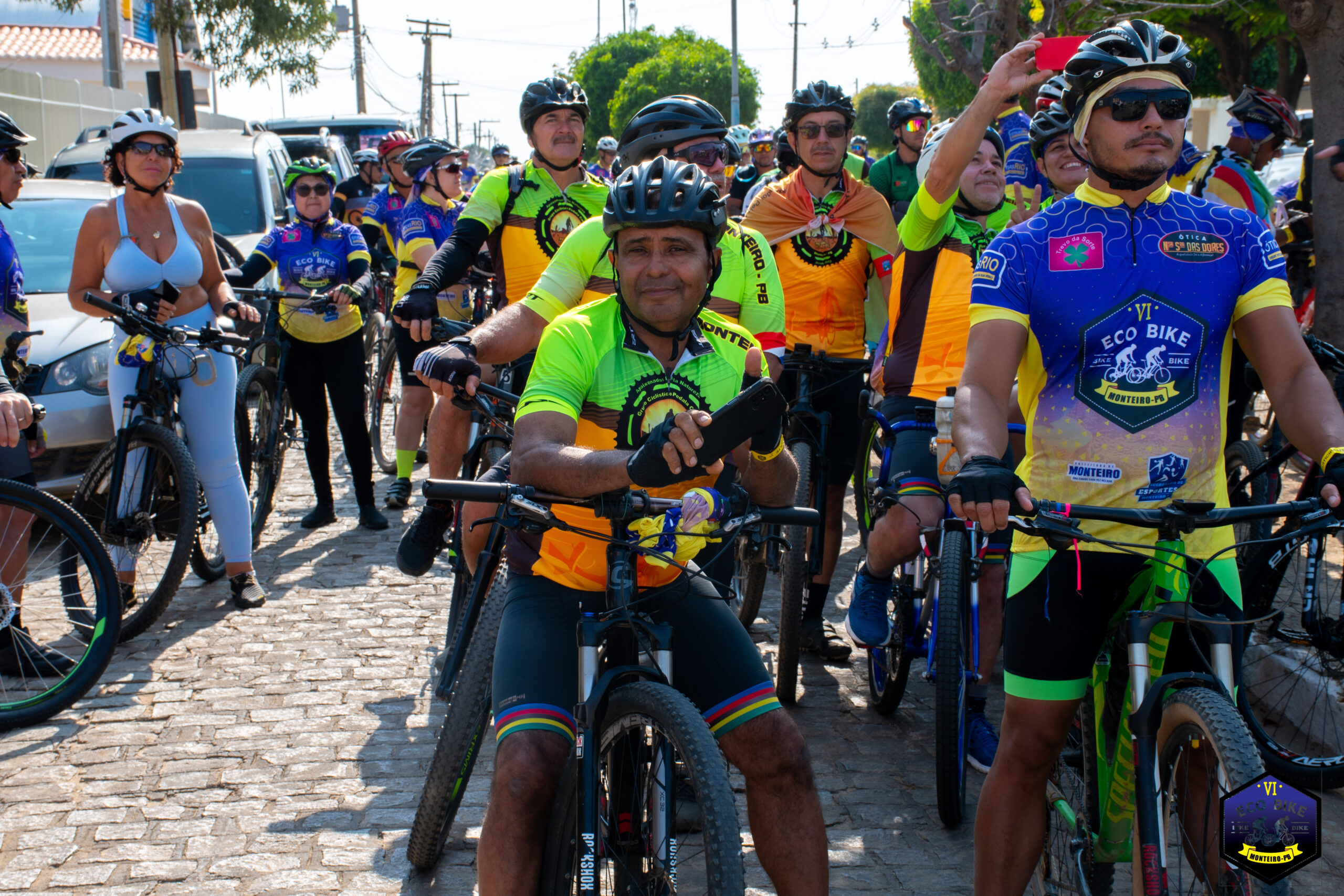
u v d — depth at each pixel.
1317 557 3.84
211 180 9.99
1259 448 4.55
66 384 6.02
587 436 2.43
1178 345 2.28
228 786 3.56
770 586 5.81
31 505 4.12
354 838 3.25
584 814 2.07
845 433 4.62
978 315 2.35
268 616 5.12
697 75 53.25
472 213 4.07
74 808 3.42
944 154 3.34
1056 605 2.33
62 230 6.98
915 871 3.14
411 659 4.62
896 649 3.96
